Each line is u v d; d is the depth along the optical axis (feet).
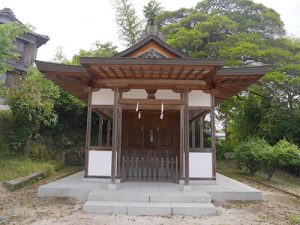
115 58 23.44
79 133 55.36
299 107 59.52
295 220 19.56
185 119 27.40
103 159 29.55
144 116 36.83
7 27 31.27
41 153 44.34
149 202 22.34
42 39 68.69
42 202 23.65
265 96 58.08
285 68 54.13
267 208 22.90
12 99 40.47
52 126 49.29
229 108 61.05
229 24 56.29
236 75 27.45
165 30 64.03
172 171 29.76
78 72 27.78
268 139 60.13
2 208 22.44
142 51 30.83
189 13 67.56
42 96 44.14
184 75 26.66
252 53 50.75
